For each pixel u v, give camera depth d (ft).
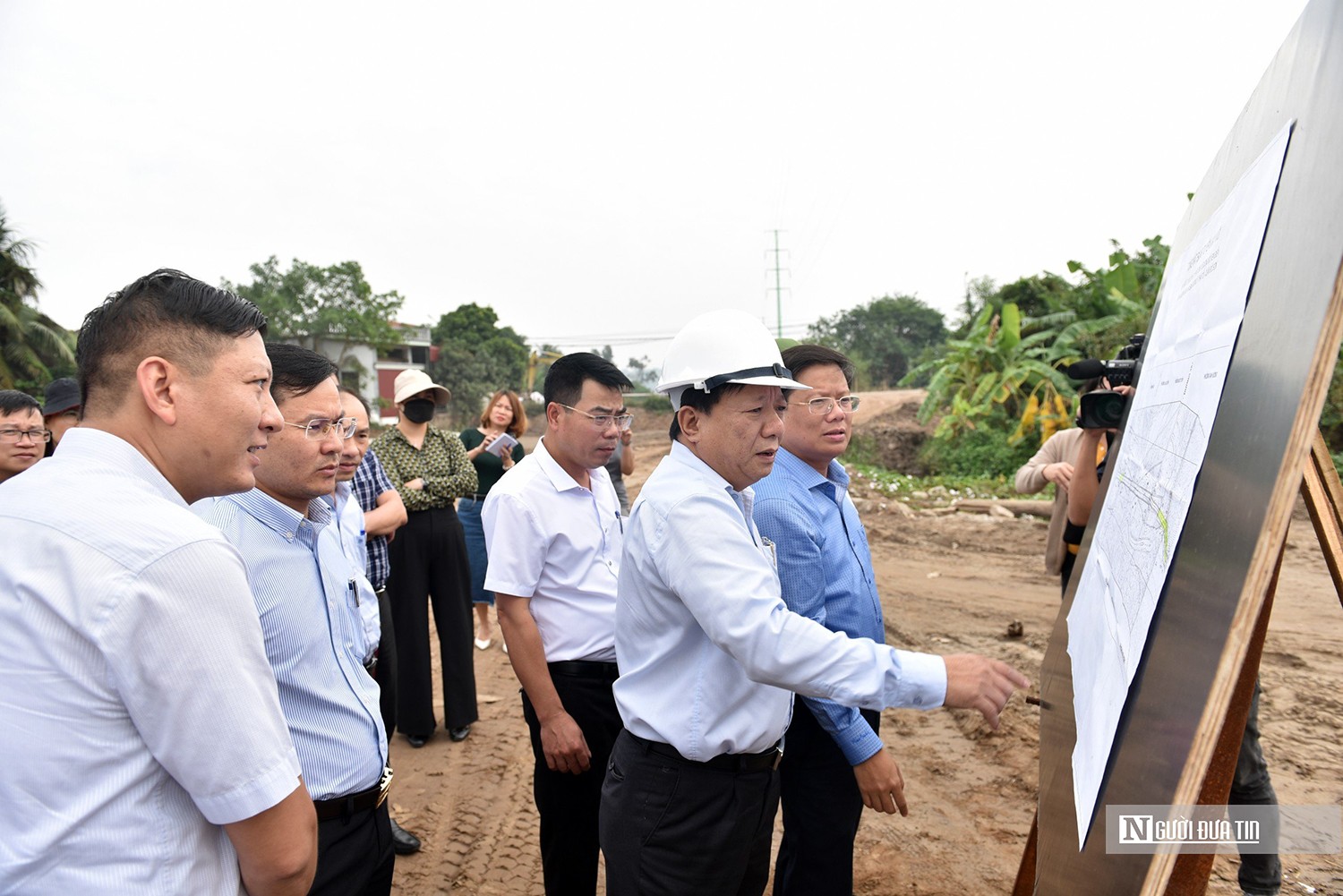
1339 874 9.07
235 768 3.82
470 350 159.63
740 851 6.26
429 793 12.81
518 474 8.84
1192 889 3.44
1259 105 4.06
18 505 3.75
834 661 5.16
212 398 4.15
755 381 5.67
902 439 64.08
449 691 14.75
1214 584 2.71
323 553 6.43
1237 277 3.50
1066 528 10.80
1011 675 5.29
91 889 3.59
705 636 6.04
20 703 3.53
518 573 8.43
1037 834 6.26
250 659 3.97
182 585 3.72
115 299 4.17
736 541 5.59
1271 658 16.21
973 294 90.63
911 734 14.06
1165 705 2.88
